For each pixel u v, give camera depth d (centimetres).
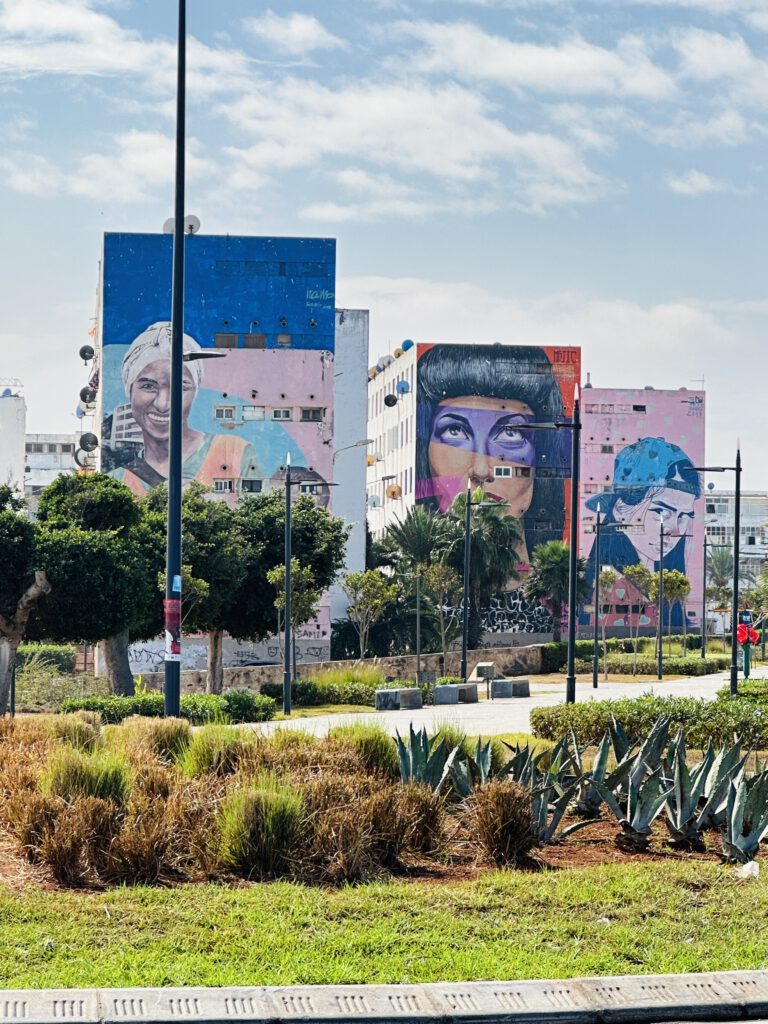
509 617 11019
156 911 888
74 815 1048
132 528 4531
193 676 5753
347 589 7131
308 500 5969
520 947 848
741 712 2323
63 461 15488
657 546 12281
